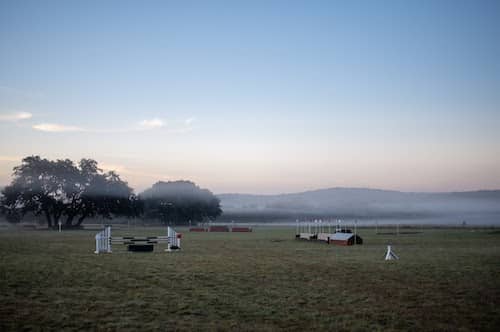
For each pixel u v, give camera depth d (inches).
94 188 5329.7
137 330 573.3
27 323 596.1
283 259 1380.4
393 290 839.1
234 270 1093.1
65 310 665.0
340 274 1034.7
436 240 2573.8
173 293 795.4
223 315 652.1
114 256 1471.5
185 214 7785.4
